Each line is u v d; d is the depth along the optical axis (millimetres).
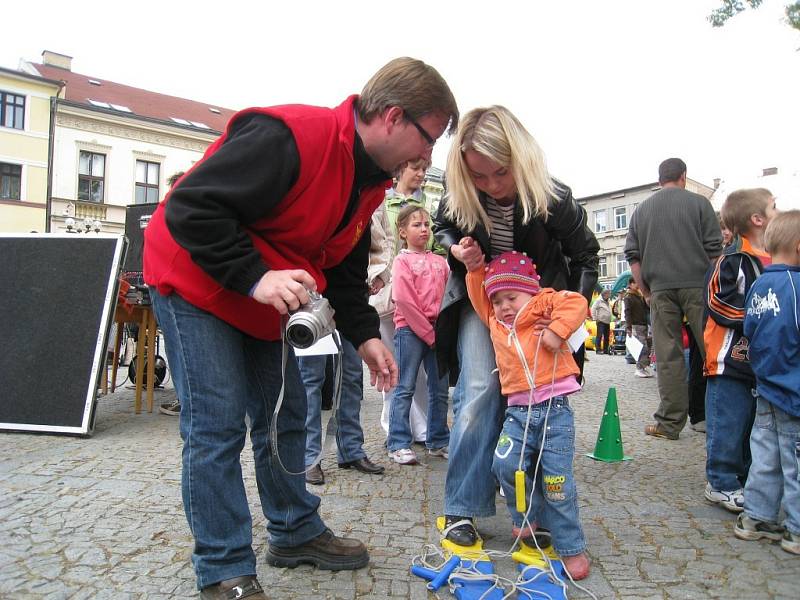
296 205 1747
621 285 19609
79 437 4000
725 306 2818
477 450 2352
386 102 1745
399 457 3645
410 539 2443
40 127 27938
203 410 1782
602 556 2307
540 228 2379
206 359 1782
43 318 4246
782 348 2381
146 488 2934
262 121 1693
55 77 31578
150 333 4965
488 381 2395
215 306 1768
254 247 1655
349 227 1981
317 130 1722
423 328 3627
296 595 1942
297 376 2152
